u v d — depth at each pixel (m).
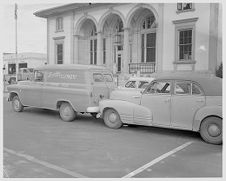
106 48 21.33
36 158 5.50
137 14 18.80
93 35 22.47
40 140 6.93
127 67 18.38
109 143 6.69
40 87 10.46
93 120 9.94
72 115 9.54
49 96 10.13
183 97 7.20
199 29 15.14
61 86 9.78
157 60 16.77
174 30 16.14
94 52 22.39
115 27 21.14
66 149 6.14
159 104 7.60
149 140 7.04
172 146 6.48
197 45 15.20
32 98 10.84
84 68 9.25
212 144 6.70
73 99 9.38
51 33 23.94
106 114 8.66
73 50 22.16
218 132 6.62
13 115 10.85
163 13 16.53
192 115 7.04
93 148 6.23
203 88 6.97
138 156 5.66
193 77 7.21
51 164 5.16
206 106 6.83
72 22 22.17
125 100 8.37
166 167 5.03
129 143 6.71
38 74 10.68
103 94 9.47
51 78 10.20
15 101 11.77
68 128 8.47
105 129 8.38
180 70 15.80
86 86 9.13
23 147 6.28
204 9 14.99
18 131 7.96
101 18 20.05
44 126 8.73
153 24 18.56
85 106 9.14
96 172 4.76
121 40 20.55
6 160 5.38
